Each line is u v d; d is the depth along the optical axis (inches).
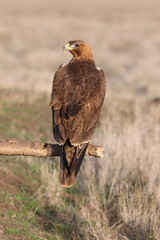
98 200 716.7
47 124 1102.4
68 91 430.9
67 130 397.4
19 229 584.7
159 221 618.2
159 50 3309.5
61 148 428.1
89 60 490.0
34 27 4817.9
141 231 620.1
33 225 620.1
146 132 986.7
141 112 1283.2
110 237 594.6
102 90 453.1
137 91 2106.3
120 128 956.6
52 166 848.9
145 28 4936.0
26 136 968.9
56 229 627.8
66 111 410.9
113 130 965.8
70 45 488.7
